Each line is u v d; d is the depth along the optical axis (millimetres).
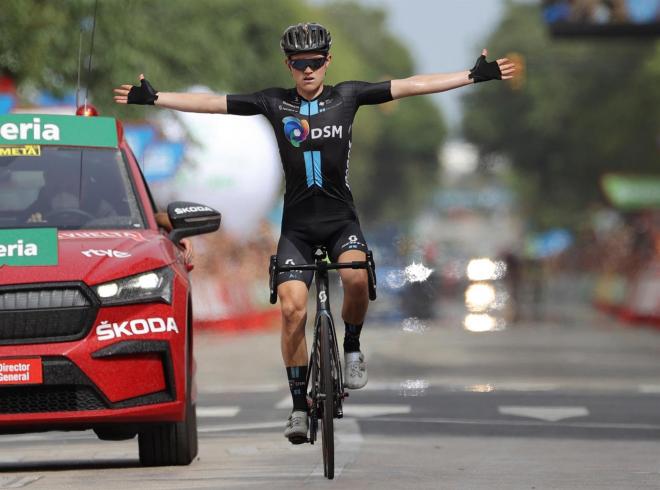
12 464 36531
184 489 29406
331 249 30703
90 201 33969
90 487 29875
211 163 102062
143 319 31266
